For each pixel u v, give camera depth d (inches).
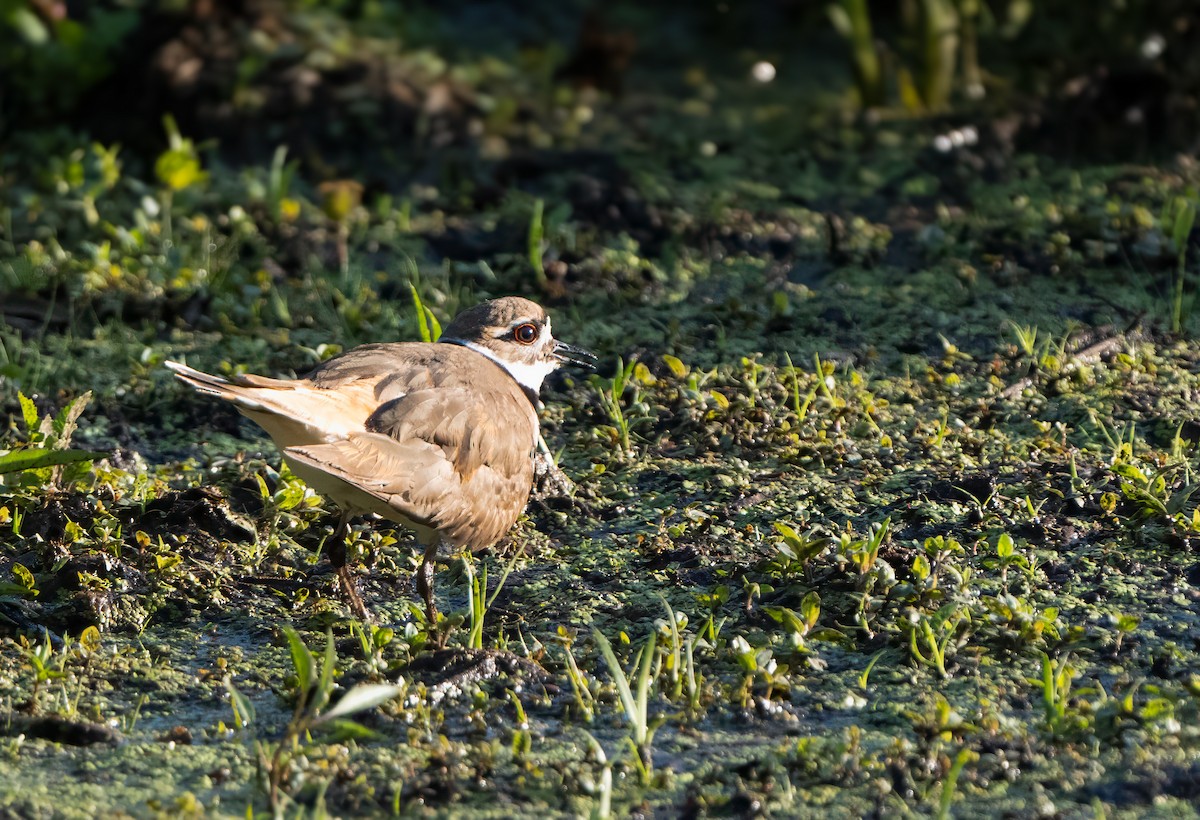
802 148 728.3
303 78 741.3
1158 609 401.1
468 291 613.3
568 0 888.3
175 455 512.7
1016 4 778.8
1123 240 626.5
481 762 343.0
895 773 335.0
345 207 670.5
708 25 879.1
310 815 324.5
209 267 620.7
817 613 388.8
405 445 392.8
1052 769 335.6
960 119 735.1
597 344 572.4
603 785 320.8
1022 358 544.4
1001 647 388.2
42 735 358.3
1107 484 455.5
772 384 529.0
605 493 479.8
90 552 432.1
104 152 689.6
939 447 488.7
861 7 740.0
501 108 749.9
